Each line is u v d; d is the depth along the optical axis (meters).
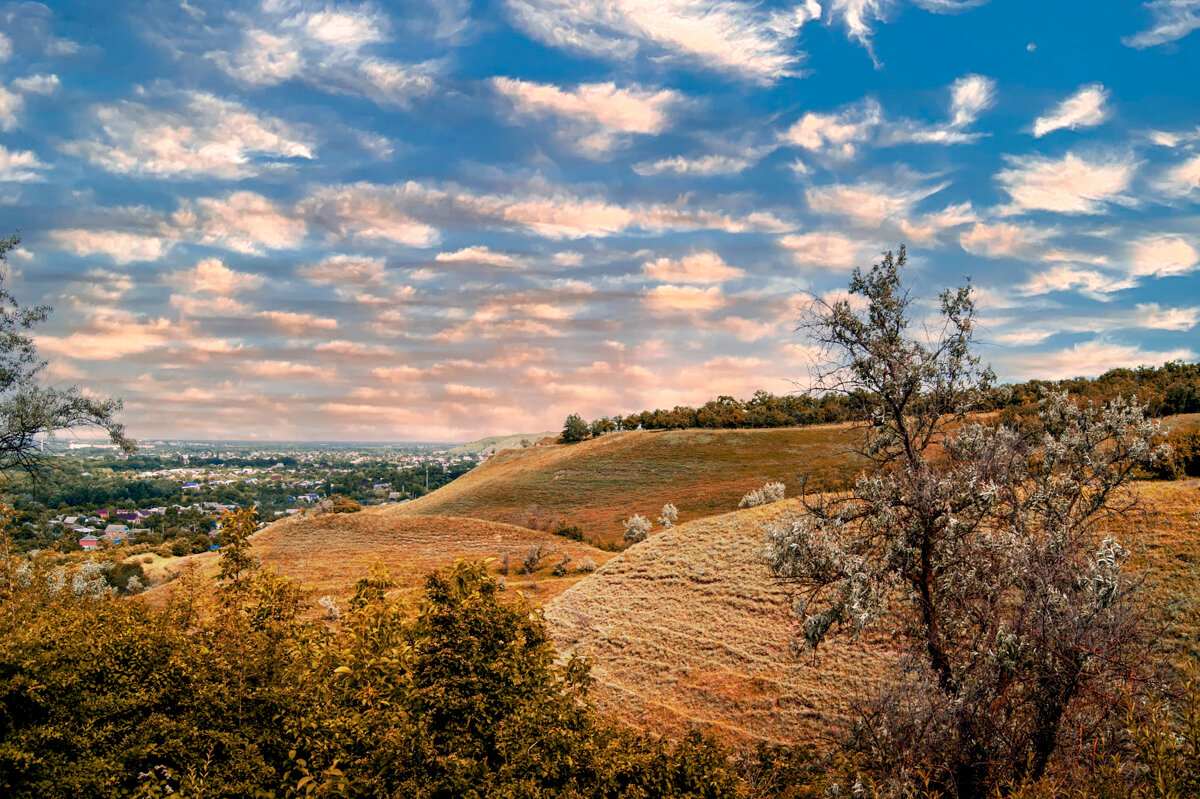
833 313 14.63
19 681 8.05
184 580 11.33
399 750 8.38
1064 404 14.81
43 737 7.93
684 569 34.72
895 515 12.77
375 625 10.65
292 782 8.92
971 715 9.91
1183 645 16.02
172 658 9.06
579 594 36.00
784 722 21.27
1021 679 9.54
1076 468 13.82
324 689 9.45
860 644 23.69
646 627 30.17
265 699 9.01
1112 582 9.91
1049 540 11.56
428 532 64.19
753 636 26.98
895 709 11.20
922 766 10.02
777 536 13.41
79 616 10.20
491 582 11.04
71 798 7.72
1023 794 7.62
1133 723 7.18
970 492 12.18
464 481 128.25
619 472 101.81
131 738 8.34
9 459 23.03
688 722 22.66
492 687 9.53
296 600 10.99
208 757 8.45
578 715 10.47
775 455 100.12
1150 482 28.78
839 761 12.65
